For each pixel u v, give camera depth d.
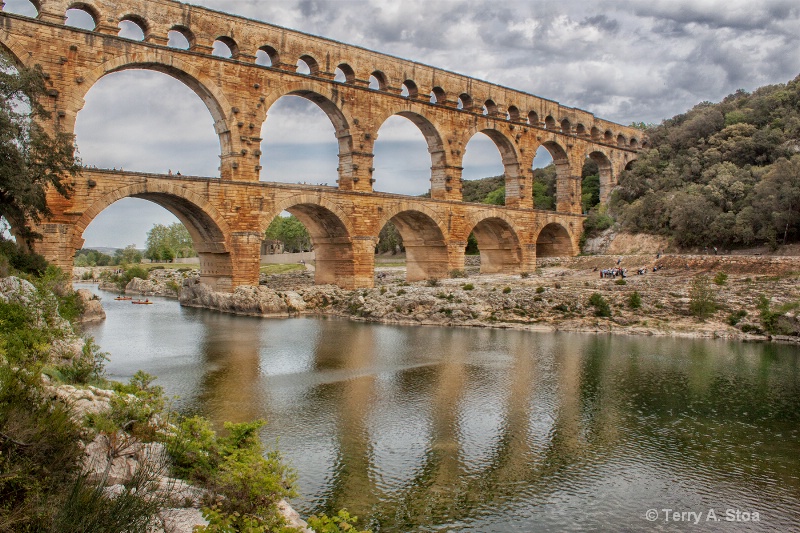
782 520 18.83
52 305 28.77
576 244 100.81
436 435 25.34
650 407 29.75
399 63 75.19
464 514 18.72
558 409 29.22
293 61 65.81
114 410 17.61
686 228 87.06
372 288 70.12
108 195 52.69
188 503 14.48
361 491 20.00
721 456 23.67
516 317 57.91
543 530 17.92
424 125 79.62
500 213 86.81
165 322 57.81
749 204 83.62
